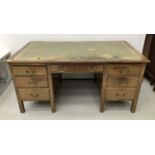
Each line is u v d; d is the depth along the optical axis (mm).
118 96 1726
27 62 1486
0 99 2068
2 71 2443
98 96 2164
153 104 1984
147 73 2467
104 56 1592
